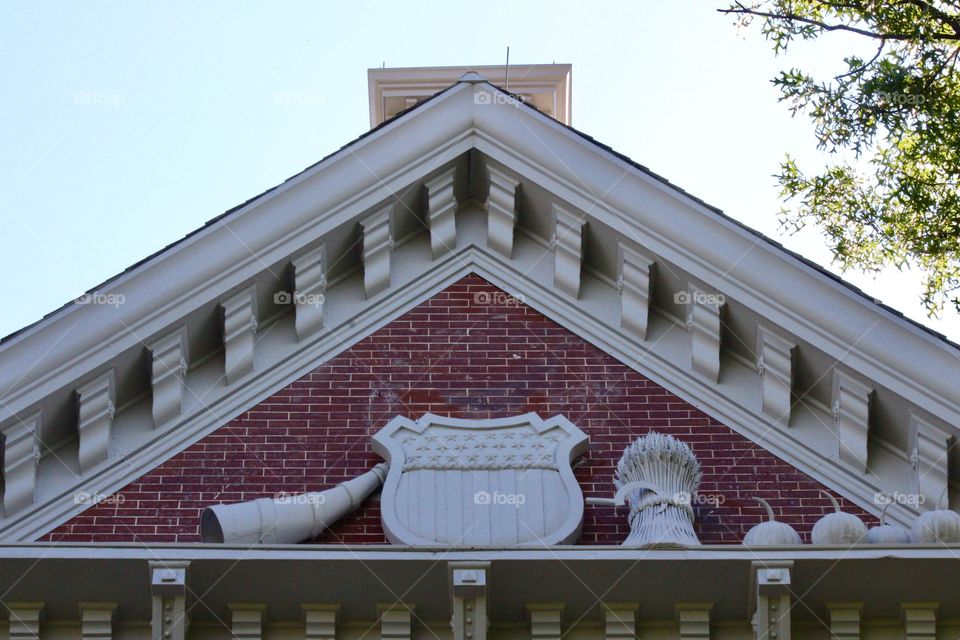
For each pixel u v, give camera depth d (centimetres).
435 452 1622
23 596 1448
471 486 1596
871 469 1641
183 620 1431
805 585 1447
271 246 1708
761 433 1662
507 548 1443
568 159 1759
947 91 2066
